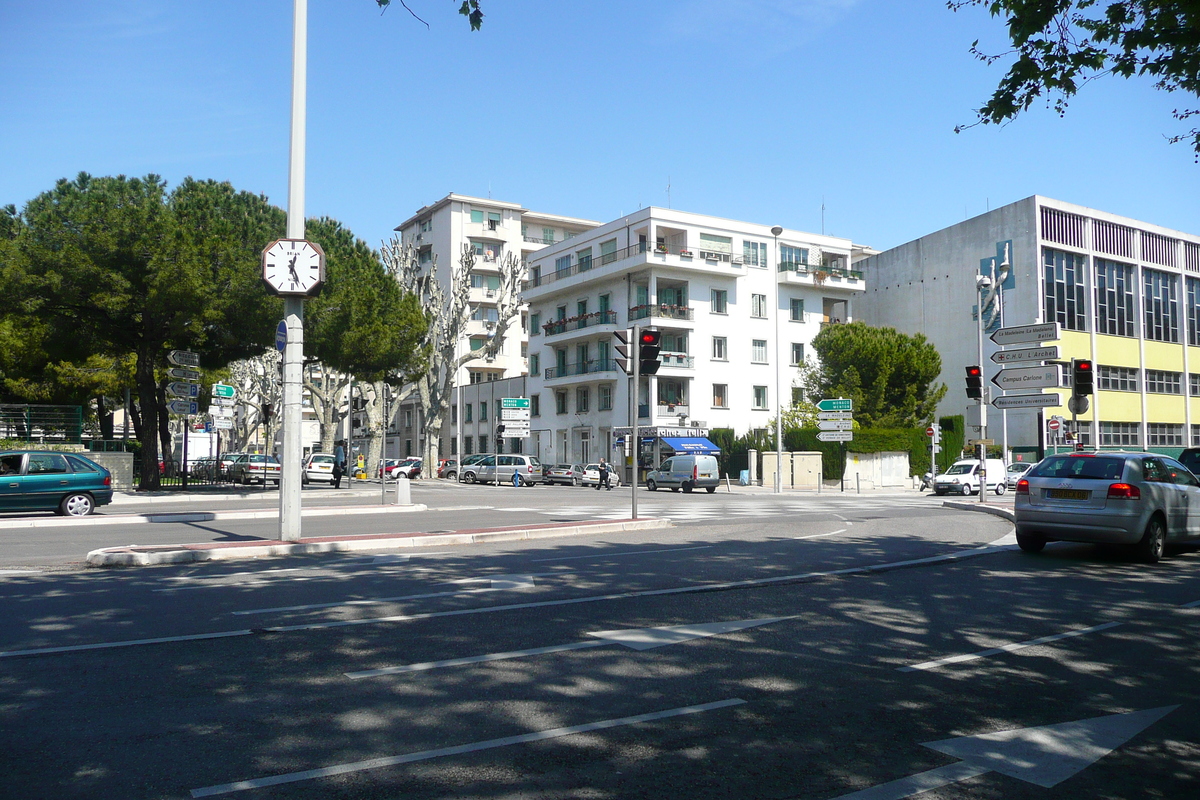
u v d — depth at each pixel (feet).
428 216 260.01
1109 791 13.14
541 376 208.13
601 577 33.01
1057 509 39.58
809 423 171.22
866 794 12.82
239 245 93.66
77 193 93.71
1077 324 189.88
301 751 14.15
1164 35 27.14
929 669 19.95
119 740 14.58
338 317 107.14
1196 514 41.50
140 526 57.67
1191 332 214.69
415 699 17.01
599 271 186.39
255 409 230.07
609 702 17.03
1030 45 28.73
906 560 38.83
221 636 22.25
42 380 130.52
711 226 186.50
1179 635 23.82
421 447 250.16
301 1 44.04
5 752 13.99
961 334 199.21
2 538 49.37
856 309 224.94
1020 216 187.93
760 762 13.98
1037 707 17.22
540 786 12.85
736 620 24.86
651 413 175.01
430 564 36.88
